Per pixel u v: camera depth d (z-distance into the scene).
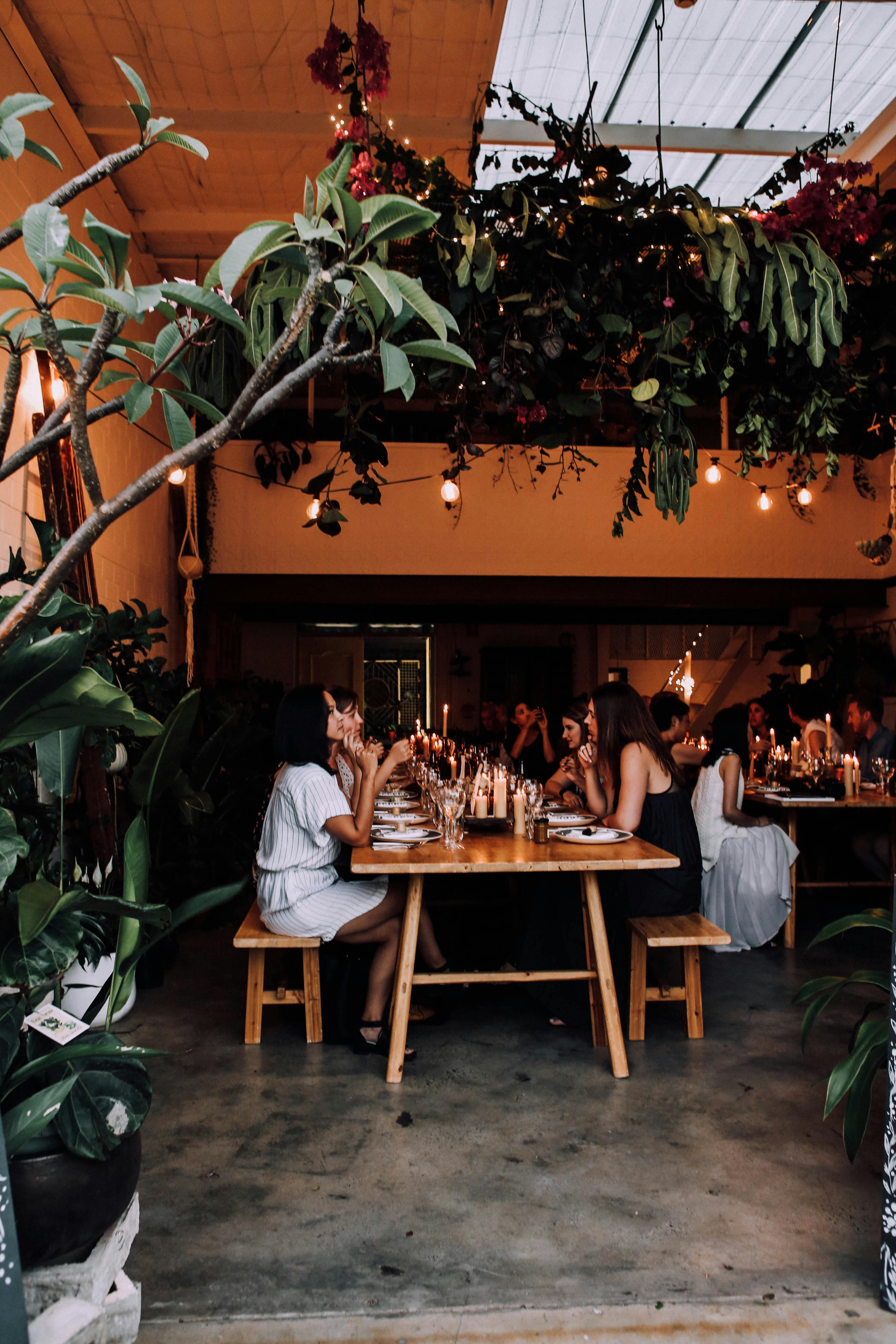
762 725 7.40
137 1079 1.66
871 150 5.16
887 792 5.21
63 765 2.03
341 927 3.13
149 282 6.25
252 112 4.66
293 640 10.34
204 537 7.81
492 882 5.47
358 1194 2.18
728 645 11.06
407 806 4.68
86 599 4.14
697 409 8.77
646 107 4.95
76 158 4.68
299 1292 1.79
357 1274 1.85
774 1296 1.78
